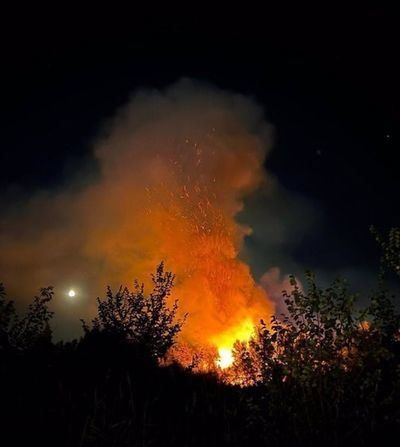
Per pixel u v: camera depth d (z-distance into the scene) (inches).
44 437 190.2
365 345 198.7
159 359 347.6
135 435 198.7
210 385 273.3
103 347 306.8
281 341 214.2
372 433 194.9
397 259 210.5
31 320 282.8
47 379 243.4
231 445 204.5
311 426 193.3
